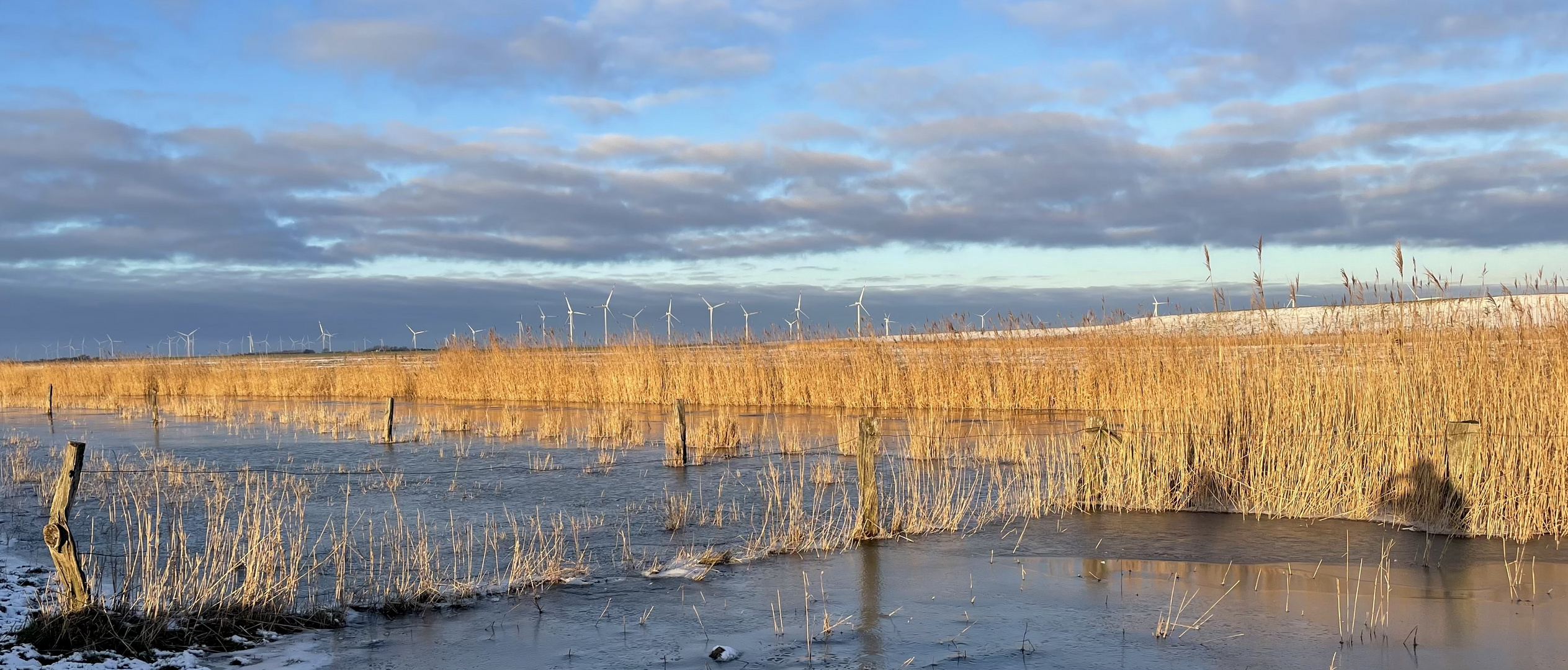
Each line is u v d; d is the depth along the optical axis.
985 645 7.44
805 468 17.05
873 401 29.33
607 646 7.54
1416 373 12.52
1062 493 13.76
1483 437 11.24
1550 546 10.46
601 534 11.72
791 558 10.34
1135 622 7.97
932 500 13.42
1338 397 12.91
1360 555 10.23
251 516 12.94
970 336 30.00
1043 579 9.41
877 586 9.19
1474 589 8.80
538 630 7.95
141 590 8.83
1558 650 7.16
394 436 23.39
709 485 15.35
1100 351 26.61
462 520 12.67
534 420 27.80
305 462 18.77
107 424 29.36
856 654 7.26
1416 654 7.11
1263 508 12.70
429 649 7.50
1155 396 16.03
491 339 39.03
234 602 8.29
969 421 24.14
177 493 14.93
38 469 17.92
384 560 10.40
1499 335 12.42
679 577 9.61
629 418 23.81
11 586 9.13
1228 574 9.50
